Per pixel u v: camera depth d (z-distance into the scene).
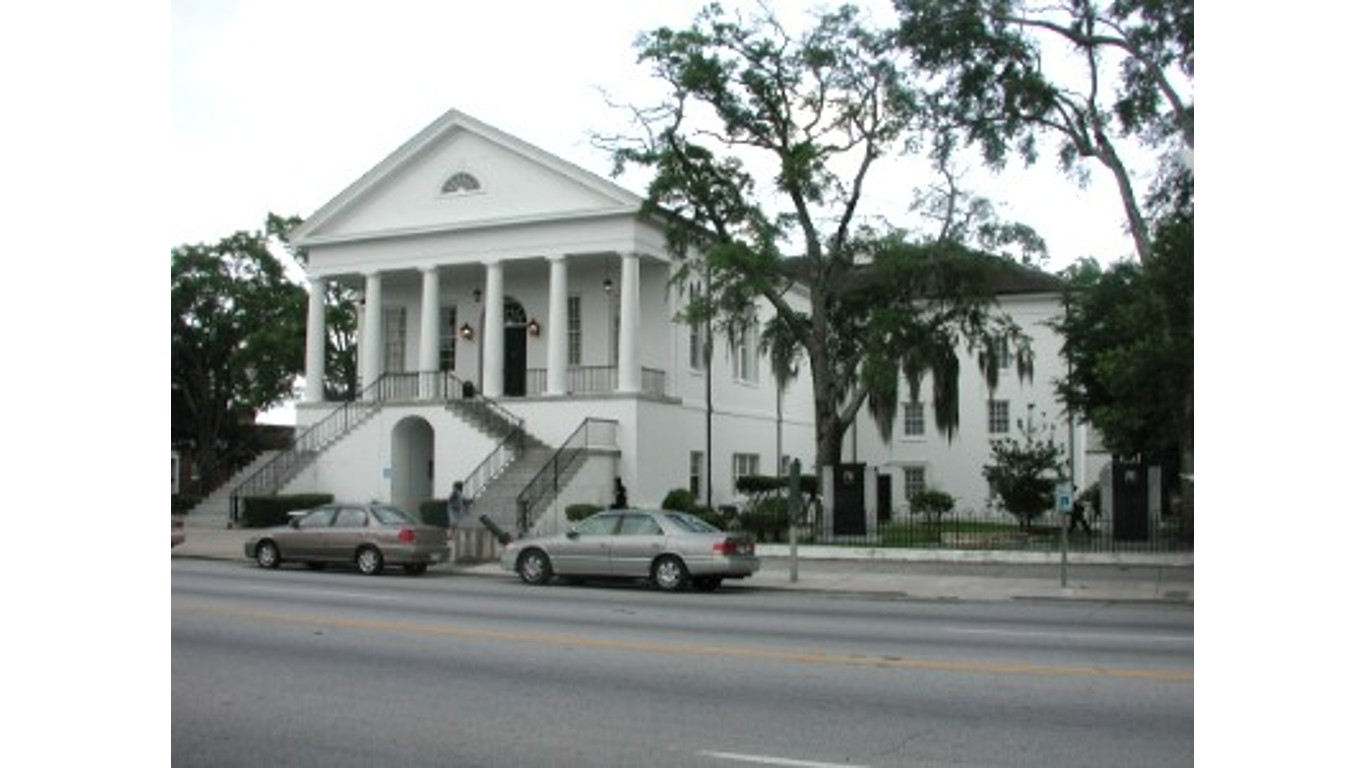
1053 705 9.36
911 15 30.48
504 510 30.05
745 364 43.47
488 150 36.19
